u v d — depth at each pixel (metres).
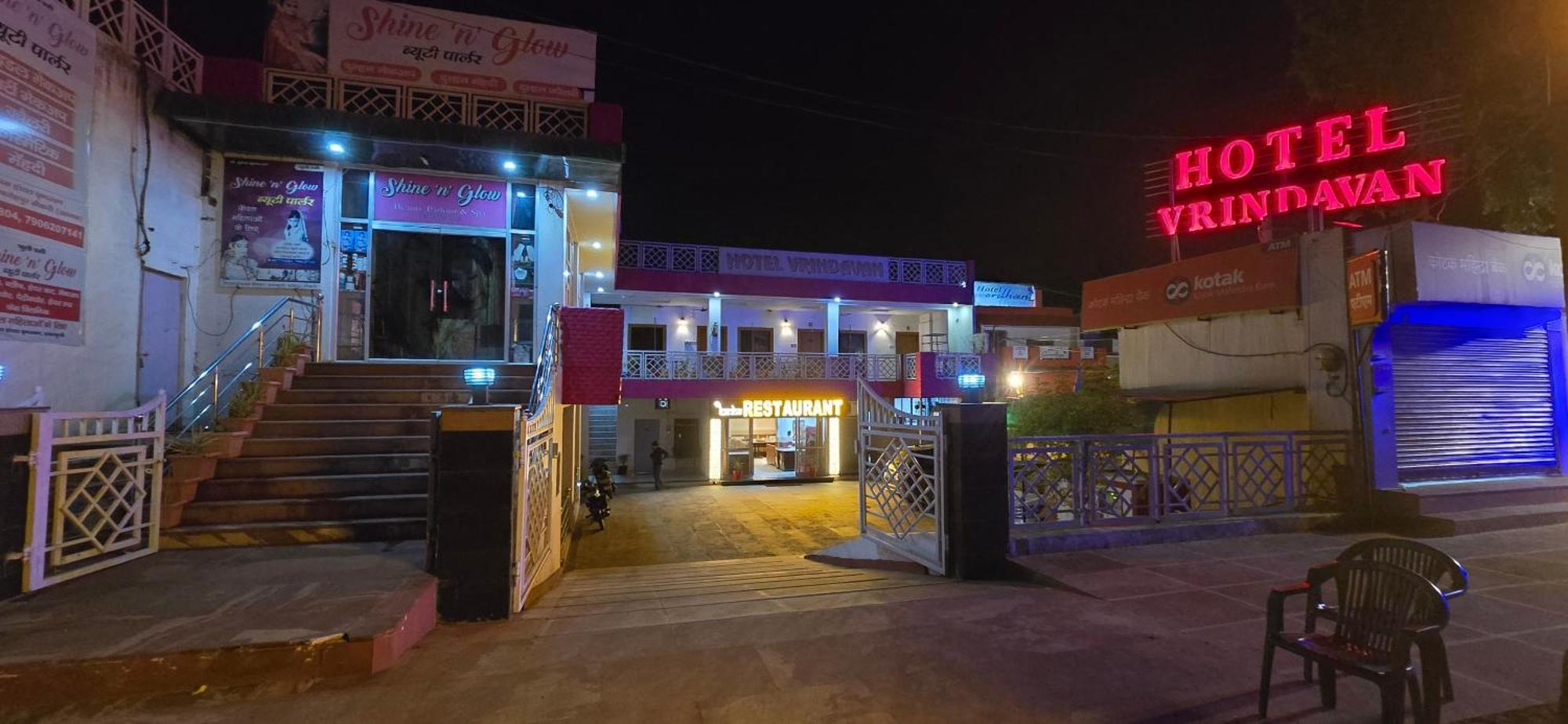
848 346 24.30
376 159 10.48
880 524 9.58
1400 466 8.28
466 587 5.18
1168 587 5.67
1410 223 7.84
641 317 22.12
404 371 9.95
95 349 7.79
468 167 10.80
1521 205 9.97
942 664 4.08
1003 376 21.81
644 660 4.19
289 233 10.35
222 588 5.00
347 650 3.98
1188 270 10.51
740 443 23.34
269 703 3.63
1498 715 3.34
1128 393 11.70
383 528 6.80
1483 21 8.69
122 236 8.23
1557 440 9.23
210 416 9.21
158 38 9.03
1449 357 8.75
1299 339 8.95
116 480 5.98
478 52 11.04
